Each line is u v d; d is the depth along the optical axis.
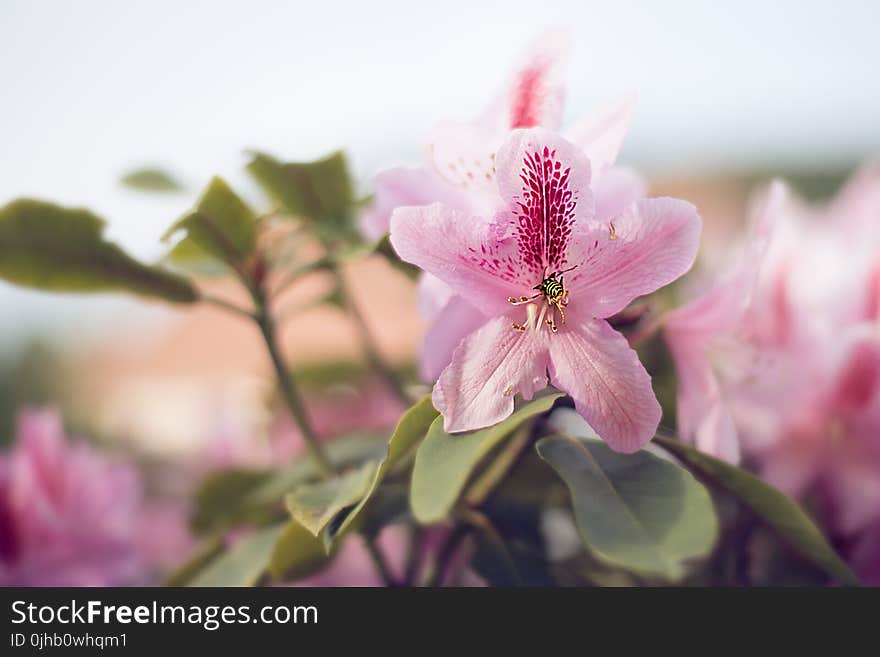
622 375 0.43
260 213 0.49
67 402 1.08
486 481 0.48
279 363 0.49
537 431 0.47
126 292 0.49
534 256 0.44
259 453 0.61
